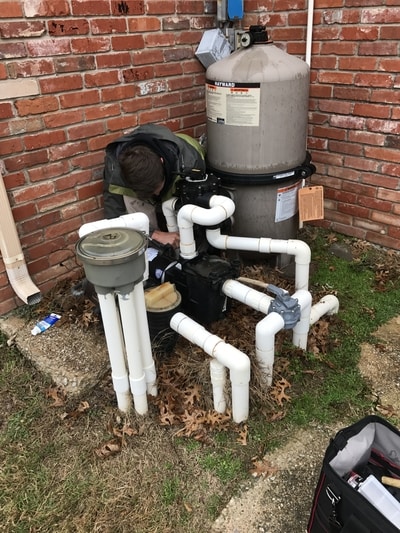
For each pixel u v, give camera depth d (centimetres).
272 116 234
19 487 169
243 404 182
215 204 214
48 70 223
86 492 167
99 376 206
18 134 221
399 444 147
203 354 212
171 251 232
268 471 170
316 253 303
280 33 294
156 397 196
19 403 202
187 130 310
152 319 196
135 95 268
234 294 208
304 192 264
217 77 237
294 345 219
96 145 257
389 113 267
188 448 180
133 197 248
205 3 288
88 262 144
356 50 265
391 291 263
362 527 120
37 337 225
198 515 159
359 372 212
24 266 234
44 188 240
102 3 235
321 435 184
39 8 211
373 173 288
